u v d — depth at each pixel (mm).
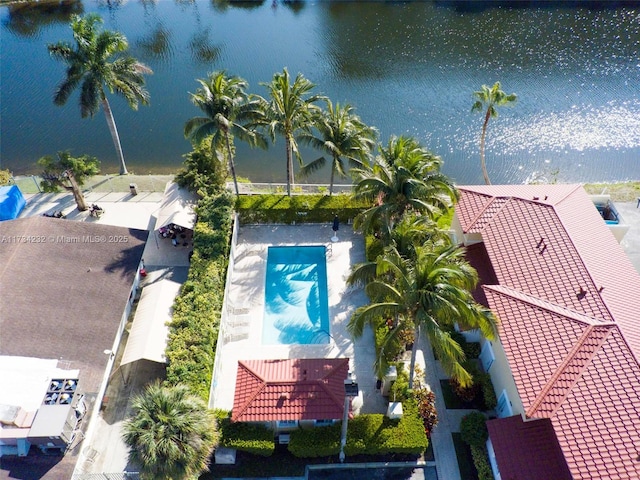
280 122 37719
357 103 63375
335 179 52094
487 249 32062
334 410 26062
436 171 33656
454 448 27734
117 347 30891
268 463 26891
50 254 32875
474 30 82812
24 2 96562
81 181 41188
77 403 25469
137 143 55906
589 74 69938
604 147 56469
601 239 31969
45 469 23625
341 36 81500
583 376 23938
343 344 32844
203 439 22562
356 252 39531
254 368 28172
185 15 93250
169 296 32094
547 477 23516
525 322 27047
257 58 75125
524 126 59562
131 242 35375
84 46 40531
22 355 26828
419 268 23625
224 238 35906
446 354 23703
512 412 26766
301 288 37156
